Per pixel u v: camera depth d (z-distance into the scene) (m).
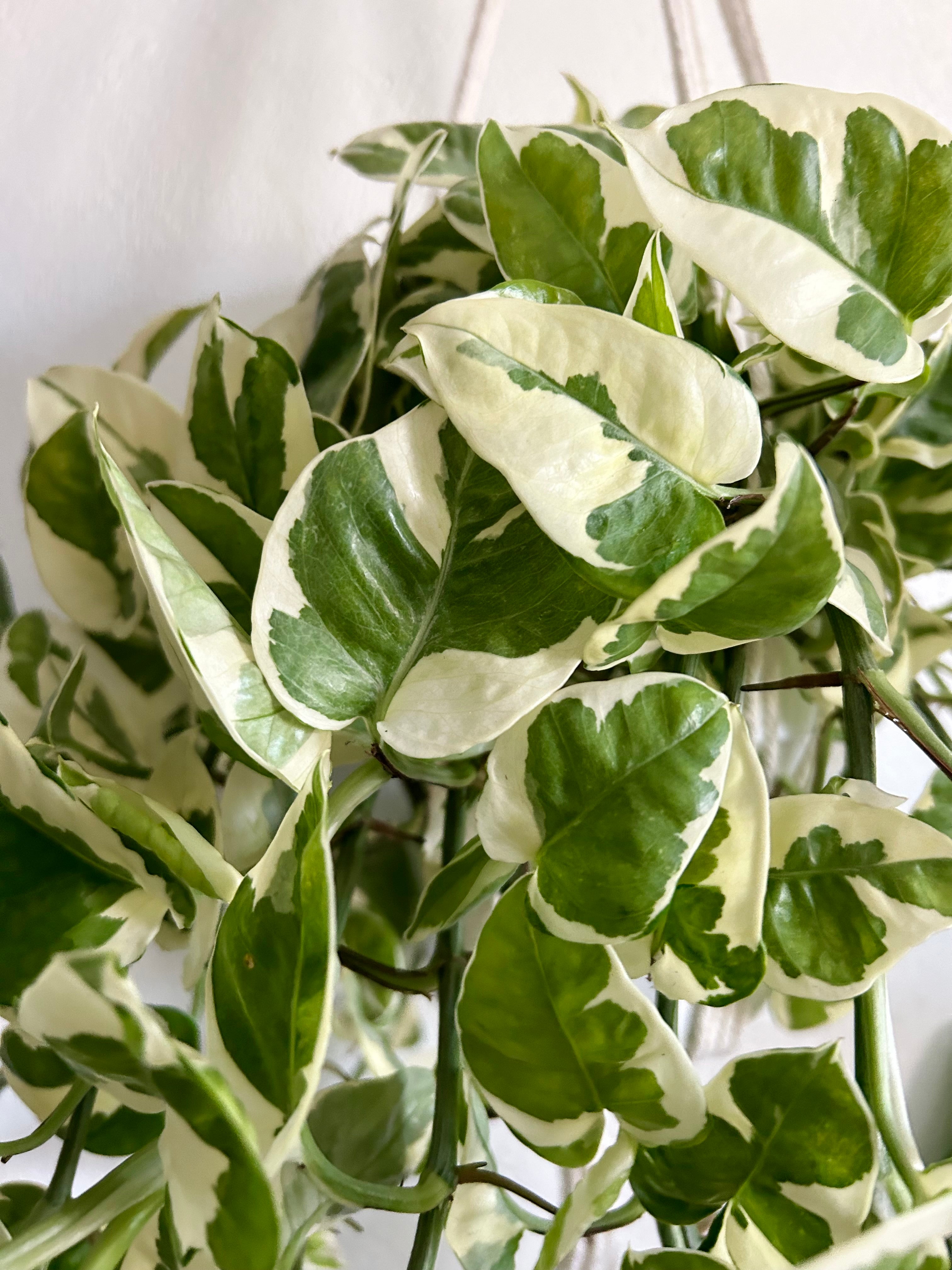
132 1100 0.19
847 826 0.21
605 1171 0.22
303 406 0.27
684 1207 0.22
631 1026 0.20
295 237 0.41
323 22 0.41
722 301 0.34
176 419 0.32
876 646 0.25
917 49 0.46
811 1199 0.20
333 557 0.19
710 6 0.44
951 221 0.21
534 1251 0.39
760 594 0.18
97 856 0.21
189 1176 0.17
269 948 0.18
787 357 0.31
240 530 0.24
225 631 0.19
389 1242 0.37
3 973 0.20
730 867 0.20
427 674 0.20
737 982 0.20
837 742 0.39
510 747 0.20
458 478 0.20
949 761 0.22
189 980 0.20
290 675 0.19
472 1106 0.29
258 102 0.41
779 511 0.17
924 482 0.34
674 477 0.19
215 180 0.40
